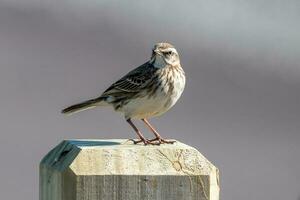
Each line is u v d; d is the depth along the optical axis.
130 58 29.66
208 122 24.89
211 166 6.19
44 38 30.89
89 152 6.15
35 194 18.16
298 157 22.91
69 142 6.67
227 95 27.33
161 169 6.14
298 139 24.80
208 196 6.14
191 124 24.53
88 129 22.16
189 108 25.62
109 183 6.10
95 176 6.09
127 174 6.10
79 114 22.83
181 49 31.27
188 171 6.16
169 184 6.12
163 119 24.52
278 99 27.67
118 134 21.64
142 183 6.12
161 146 6.30
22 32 30.89
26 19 32.28
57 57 28.78
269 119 26.06
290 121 26.31
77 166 6.12
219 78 28.69
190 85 27.64
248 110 26.67
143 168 6.14
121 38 31.66
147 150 6.19
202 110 25.72
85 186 6.09
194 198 6.14
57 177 6.34
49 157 6.69
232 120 25.34
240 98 27.31
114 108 9.66
